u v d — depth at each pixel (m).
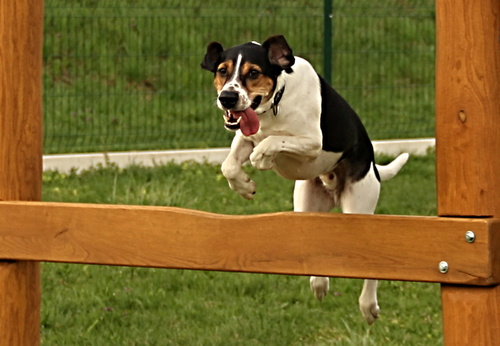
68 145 19.09
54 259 7.41
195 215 7.09
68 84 22.34
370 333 11.04
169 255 7.16
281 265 6.92
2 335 7.61
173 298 12.13
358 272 6.75
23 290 7.69
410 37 25.39
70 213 7.36
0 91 7.58
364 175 8.89
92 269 13.04
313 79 7.97
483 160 6.47
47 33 23.06
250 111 7.32
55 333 11.03
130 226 7.23
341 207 9.16
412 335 11.01
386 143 19.62
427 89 24.03
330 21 19.30
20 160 7.61
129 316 11.54
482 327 6.49
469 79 6.45
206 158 18.58
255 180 17.44
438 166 6.62
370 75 24.27
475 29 6.43
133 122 21.06
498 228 6.47
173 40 23.48
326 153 8.30
